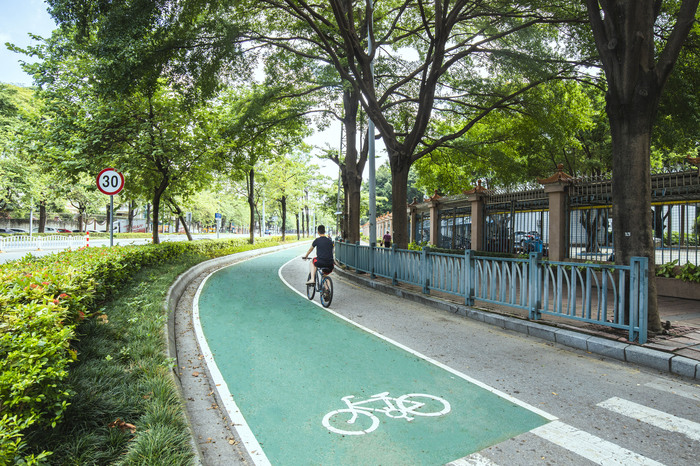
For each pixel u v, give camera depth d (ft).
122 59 32.07
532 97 45.50
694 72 37.19
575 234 37.37
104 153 43.50
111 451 8.93
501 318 23.62
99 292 20.25
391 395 14.01
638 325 18.16
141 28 31.32
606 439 10.99
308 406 13.19
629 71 19.39
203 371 16.58
